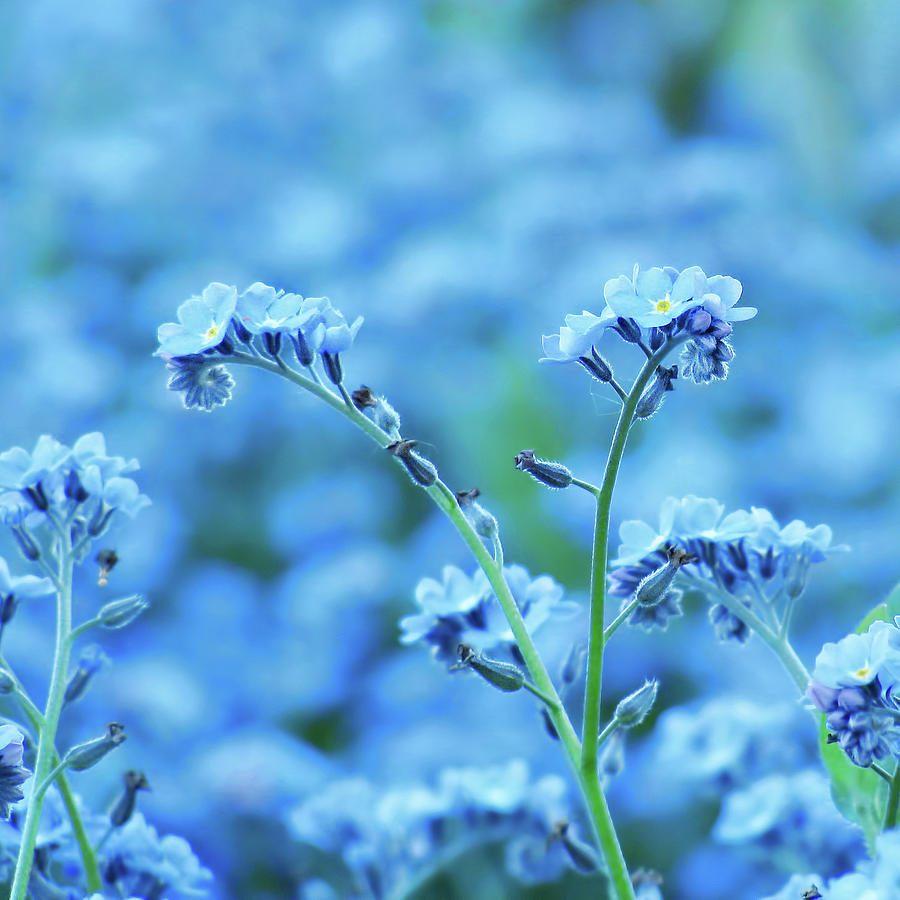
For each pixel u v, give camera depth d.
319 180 1.08
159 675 0.71
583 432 0.89
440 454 0.88
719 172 1.02
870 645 0.45
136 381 0.94
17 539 0.47
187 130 1.08
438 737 0.66
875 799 0.47
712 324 0.45
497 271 0.94
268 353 0.46
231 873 0.59
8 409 0.91
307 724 0.74
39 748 0.46
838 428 0.85
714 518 0.47
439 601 0.47
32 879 0.47
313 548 0.84
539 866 0.51
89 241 1.03
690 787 0.58
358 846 0.51
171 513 0.84
